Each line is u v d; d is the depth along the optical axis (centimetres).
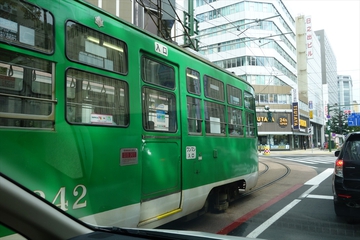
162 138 432
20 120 258
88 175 310
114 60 363
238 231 518
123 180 354
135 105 384
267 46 4166
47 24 289
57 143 283
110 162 338
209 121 568
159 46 445
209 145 555
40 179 265
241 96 733
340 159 555
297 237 482
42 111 277
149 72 422
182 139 477
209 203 614
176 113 473
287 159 2348
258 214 631
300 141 5162
